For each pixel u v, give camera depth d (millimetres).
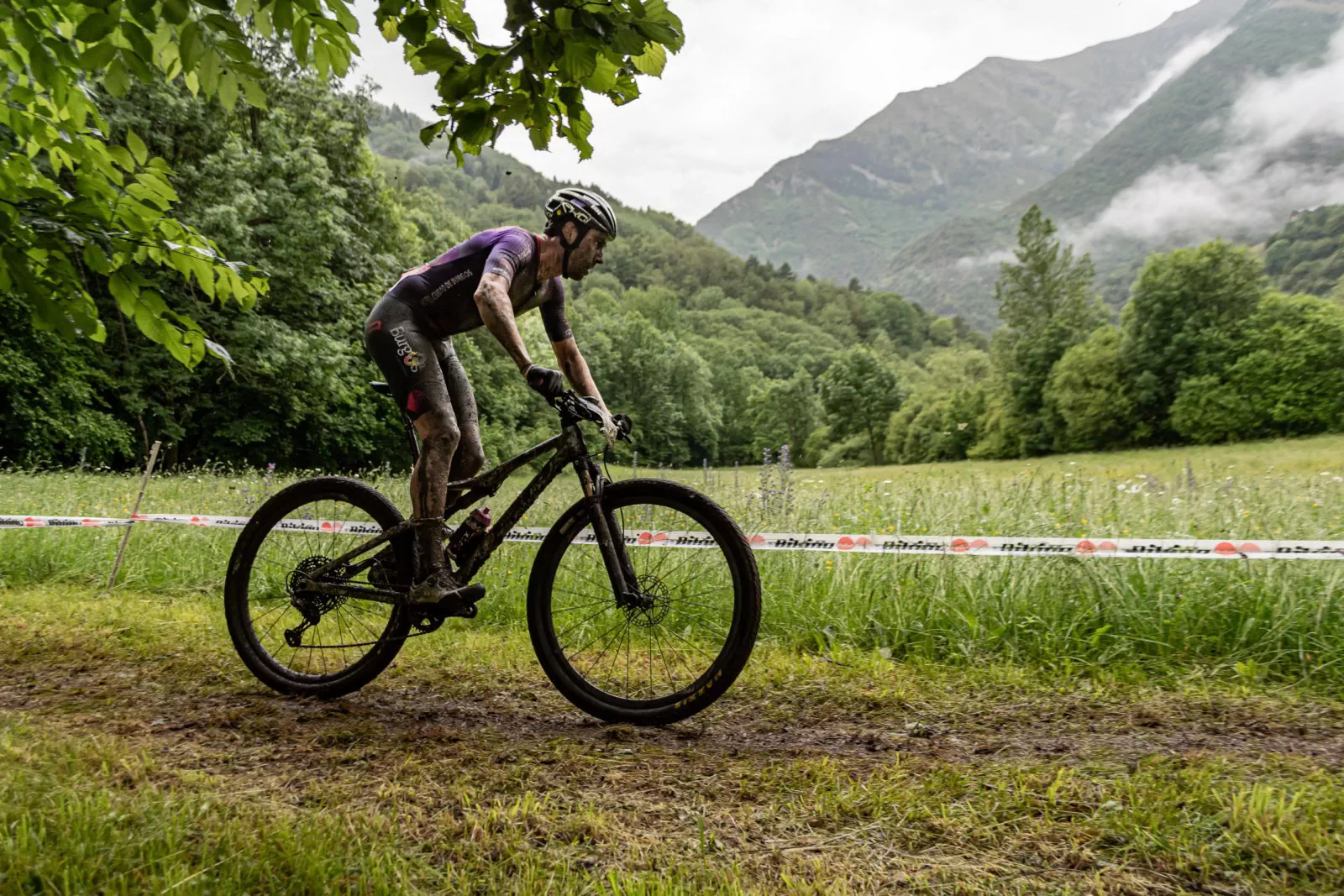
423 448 3285
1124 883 1871
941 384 101000
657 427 99188
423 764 2643
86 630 4594
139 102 21578
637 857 2020
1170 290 70125
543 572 3223
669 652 3641
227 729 3027
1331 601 3773
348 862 1939
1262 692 3377
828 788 2410
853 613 4340
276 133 25531
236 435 24484
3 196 3418
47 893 1770
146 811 2125
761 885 1865
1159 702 3270
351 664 3486
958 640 4062
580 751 2771
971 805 2275
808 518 5676
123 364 21875
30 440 18812
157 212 3576
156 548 6672
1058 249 83125
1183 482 5758
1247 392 65938
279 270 24172
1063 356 79438
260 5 2549
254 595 3748
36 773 2410
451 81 2537
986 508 5348
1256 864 1931
